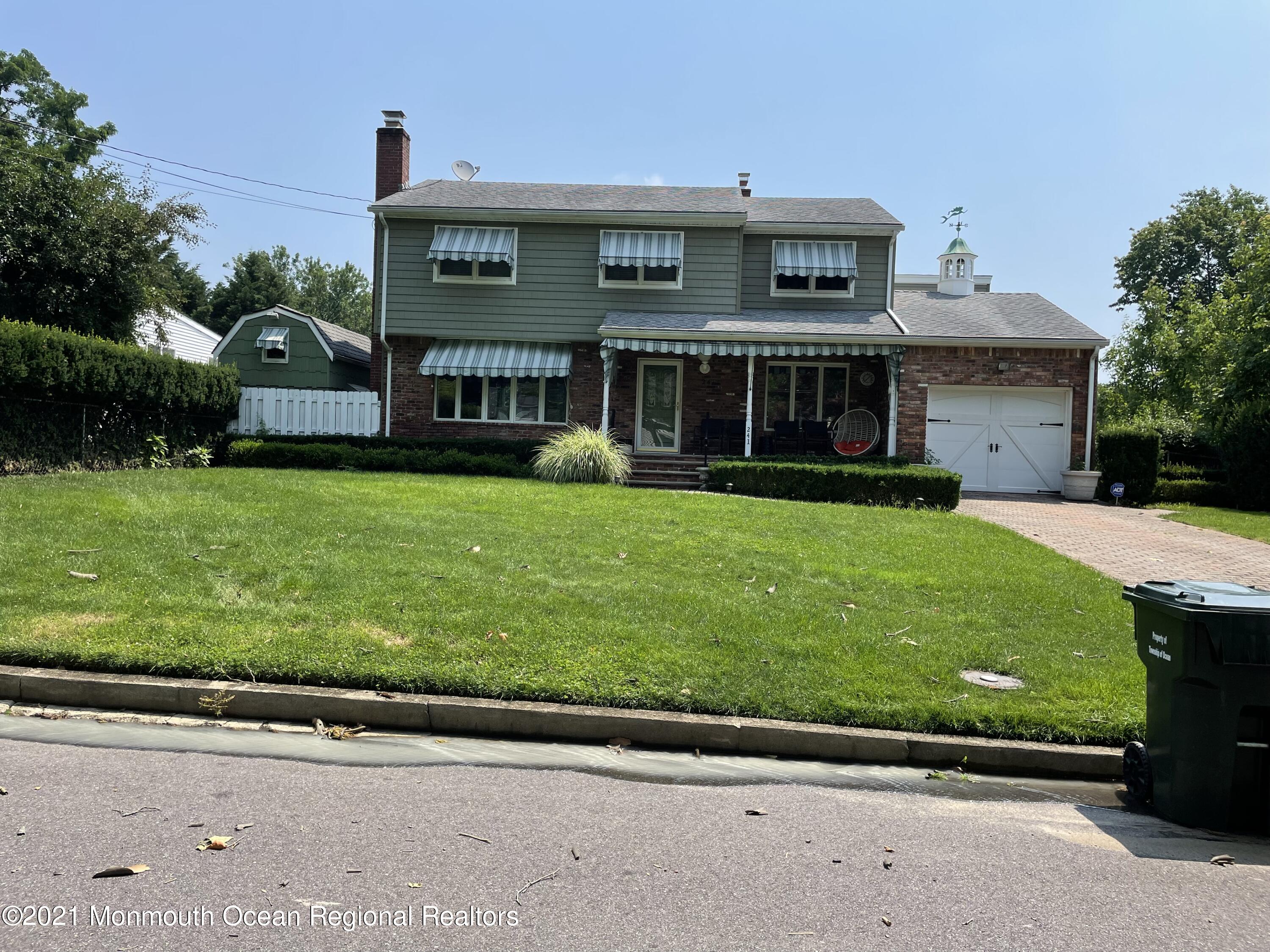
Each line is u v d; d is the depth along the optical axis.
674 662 5.95
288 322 23.92
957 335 18.19
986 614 7.62
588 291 20.48
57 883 3.30
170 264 32.22
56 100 33.00
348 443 19.28
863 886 3.54
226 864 3.50
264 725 5.27
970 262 23.36
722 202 21.00
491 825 4.00
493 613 6.79
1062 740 5.22
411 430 20.78
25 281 23.38
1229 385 21.08
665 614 7.00
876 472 15.16
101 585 7.08
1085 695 5.75
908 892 3.51
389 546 8.95
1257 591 4.65
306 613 6.60
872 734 5.16
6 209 22.31
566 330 20.50
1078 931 3.26
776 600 7.65
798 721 5.31
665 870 3.61
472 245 20.09
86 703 5.39
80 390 13.93
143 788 4.26
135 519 9.60
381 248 21.19
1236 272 40.78
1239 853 4.09
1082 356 18.28
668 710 5.39
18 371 12.51
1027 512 15.62
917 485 15.07
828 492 15.42
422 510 11.38
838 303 20.80
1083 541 12.53
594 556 9.02
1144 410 31.67
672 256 20.00
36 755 4.64
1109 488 18.59
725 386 20.66
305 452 17.94
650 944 3.03
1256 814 4.33
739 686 5.63
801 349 18.14
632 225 20.33
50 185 23.41
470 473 17.69
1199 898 3.58
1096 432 19.11
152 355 16.12
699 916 3.24
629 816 4.18
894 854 3.89
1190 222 42.28
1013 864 3.85
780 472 15.73
